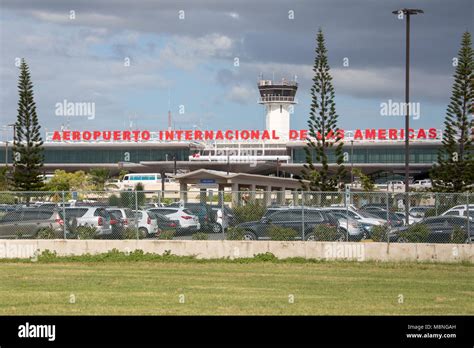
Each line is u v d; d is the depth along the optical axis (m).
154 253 42.59
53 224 45.22
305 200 48.34
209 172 128.25
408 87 72.00
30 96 110.75
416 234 43.00
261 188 148.62
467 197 42.66
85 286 32.03
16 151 112.56
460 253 40.88
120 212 50.19
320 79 101.00
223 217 44.47
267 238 44.47
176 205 59.03
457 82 93.88
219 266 39.69
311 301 28.22
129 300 28.16
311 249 41.88
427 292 30.91
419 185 190.25
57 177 165.25
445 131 95.88
